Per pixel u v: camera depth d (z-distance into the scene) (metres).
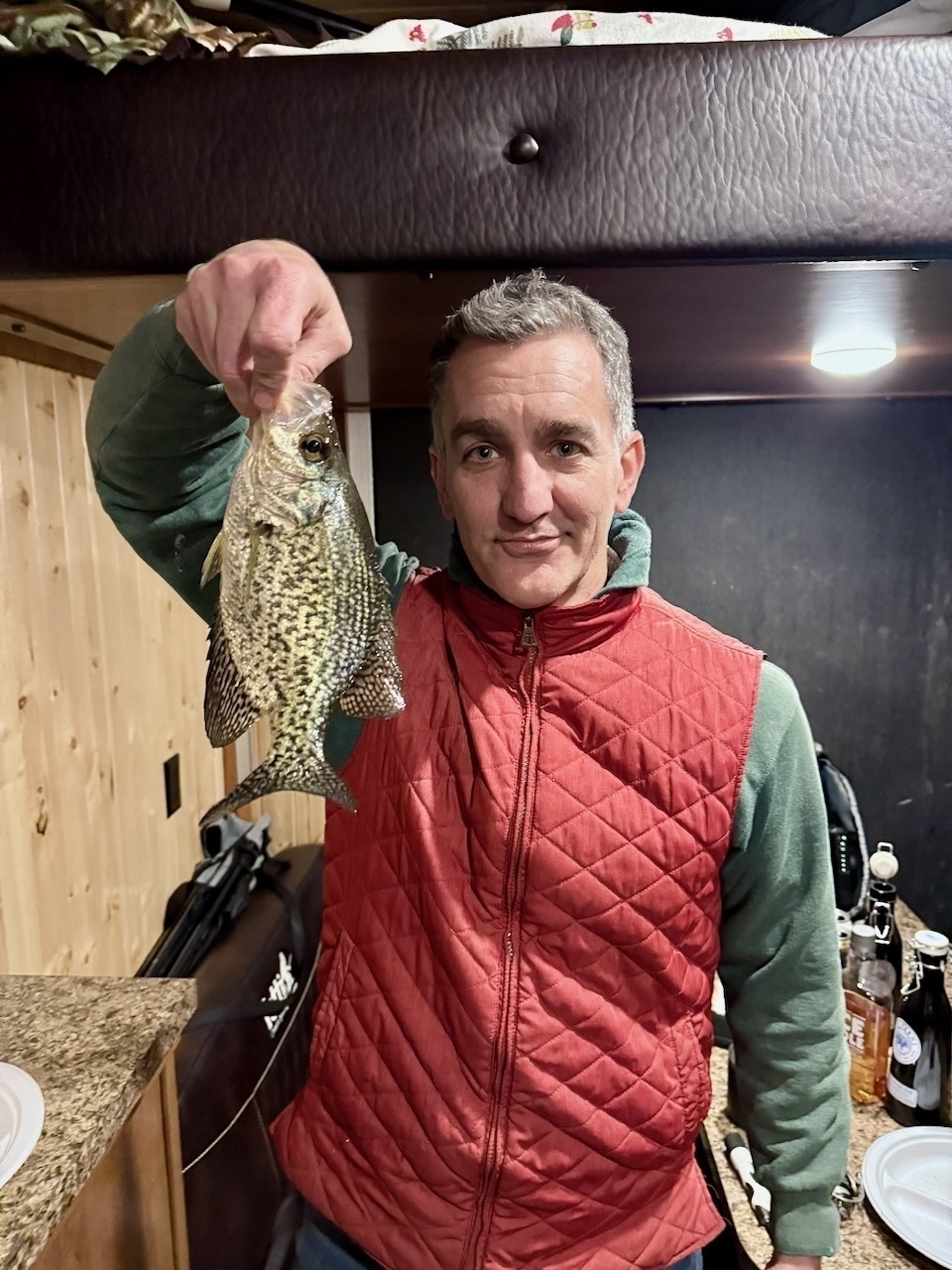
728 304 1.08
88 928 1.56
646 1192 0.98
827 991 1.05
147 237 0.88
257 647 0.69
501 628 0.95
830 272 0.92
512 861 0.92
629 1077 0.94
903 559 2.14
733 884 1.04
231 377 0.62
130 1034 0.99
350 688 0.73
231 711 0.70
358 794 1.00
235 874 1.95
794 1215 1.06
